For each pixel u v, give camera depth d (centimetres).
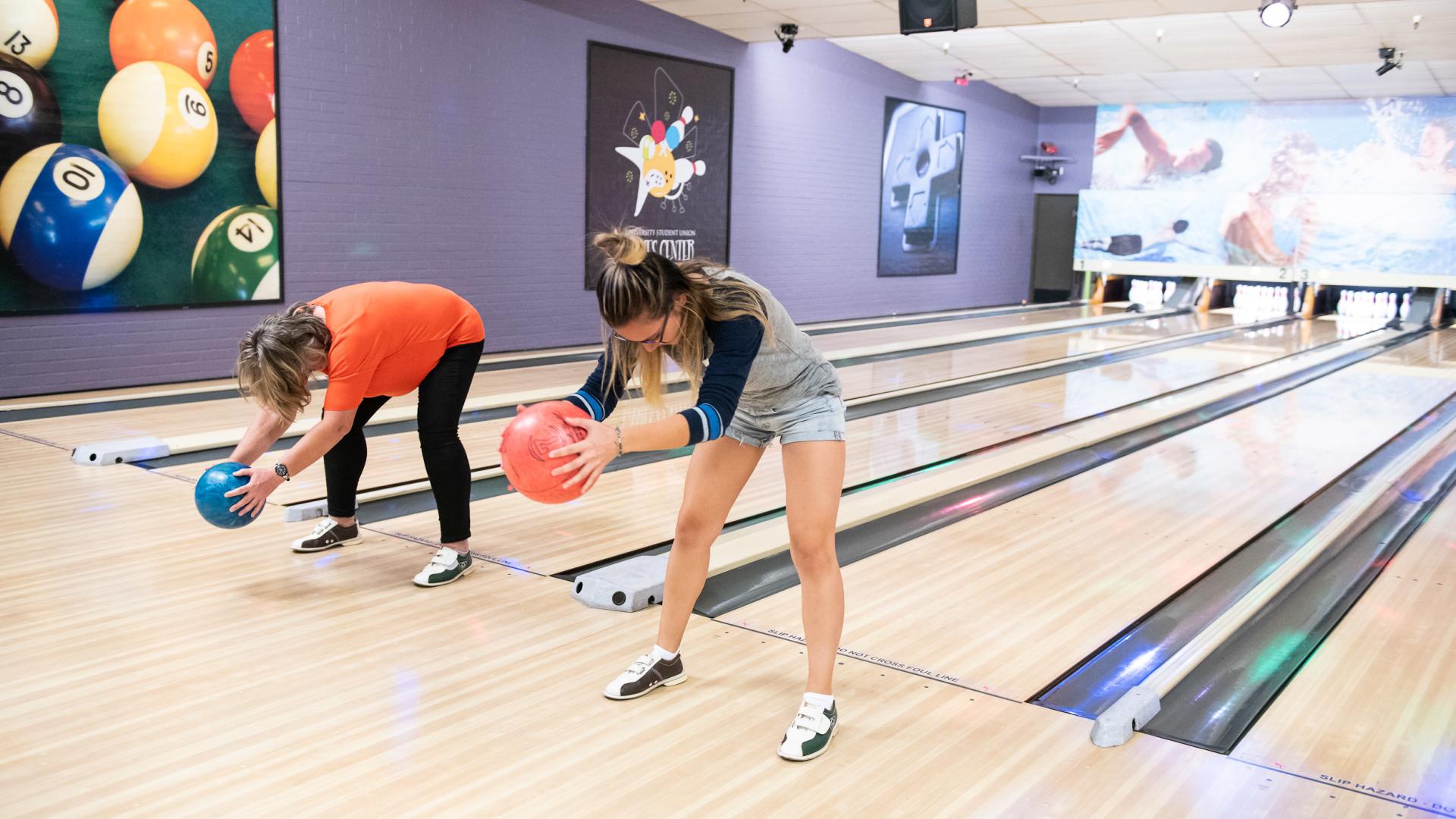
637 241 165
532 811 166
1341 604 278
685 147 866
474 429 475
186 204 573
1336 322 1155
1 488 355
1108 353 829
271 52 596
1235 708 213
